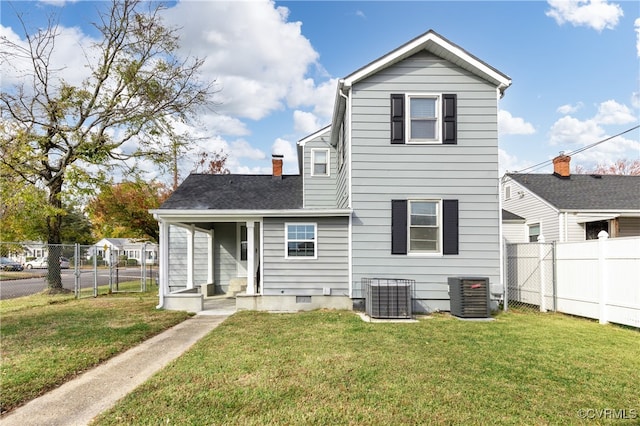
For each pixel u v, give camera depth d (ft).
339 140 43.32
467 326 26.61
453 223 33.71
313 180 45.88
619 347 20.68
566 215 48.06
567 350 20.02
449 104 34.24
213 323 29.09
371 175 34.17
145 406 12.97
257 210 34.63
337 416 12.18
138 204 67.05
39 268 124.98
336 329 25.36
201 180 48.37
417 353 19.35
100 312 33.09
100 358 18.98
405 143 34.19
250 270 35.83
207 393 14.06
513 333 24.18
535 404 13.15
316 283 34.65
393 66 34.58
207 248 49.29
